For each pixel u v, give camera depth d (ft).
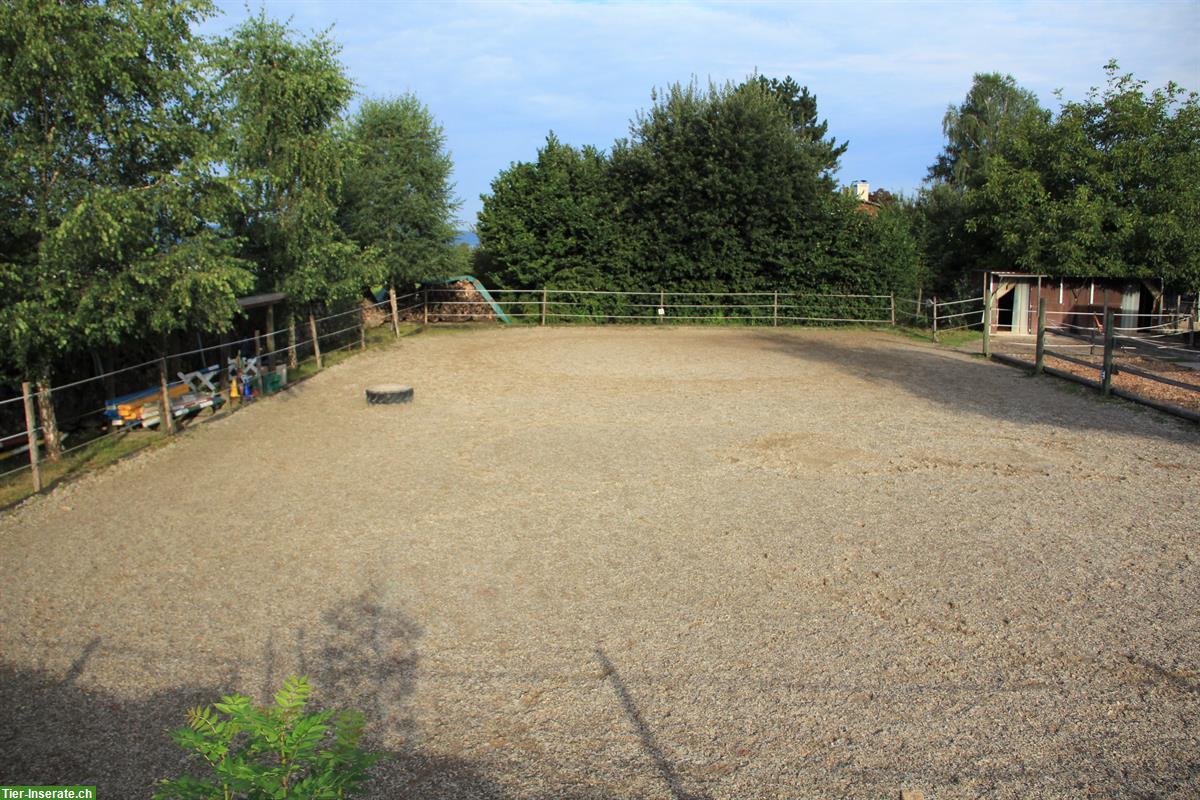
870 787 12.18
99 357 37.22
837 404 40.88
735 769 12.65
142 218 27.81
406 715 14.14
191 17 31.71
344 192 63.77
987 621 17.34
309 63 47.83
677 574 20.02
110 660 16.10
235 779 7.80
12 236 27.66
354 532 23.26
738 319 81.25
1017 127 78.54
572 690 14.93
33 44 25.45
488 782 12.40
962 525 23.18
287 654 16.31
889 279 80.23
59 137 28.27
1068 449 31.37
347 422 37.68
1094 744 13.12
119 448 32.60
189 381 38.42
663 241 80.07
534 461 30.76
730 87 79.36
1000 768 12.57
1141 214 70.59
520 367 53.83
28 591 19.34
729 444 33.01
